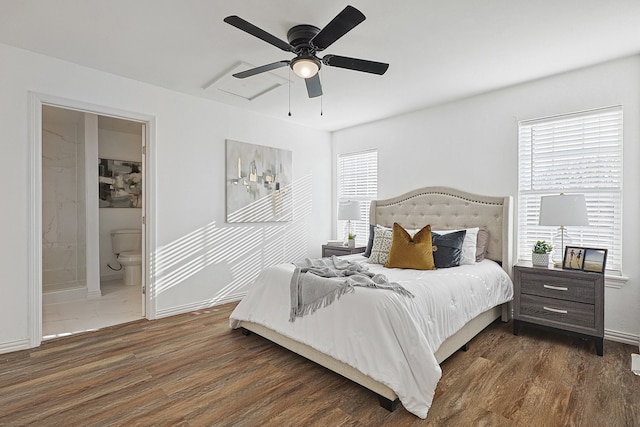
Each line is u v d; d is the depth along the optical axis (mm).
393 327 2059
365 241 5062
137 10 2221
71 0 2109
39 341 2871
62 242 4602
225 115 4137
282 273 2906
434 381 1956
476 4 2139
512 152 3586
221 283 4133
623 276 2938
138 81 3424
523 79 3377
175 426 1820
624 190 2947
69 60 2971
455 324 2502
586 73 3121
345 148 5301
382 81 3410
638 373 2387
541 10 2201
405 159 4512
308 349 2484
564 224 2836
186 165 3799
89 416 1907
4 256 2711
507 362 2574
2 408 1980
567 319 2879
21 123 2773
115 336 3104
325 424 1845
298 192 5016
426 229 3264
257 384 2266
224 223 4152
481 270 3088
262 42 2646
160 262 3607
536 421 1858
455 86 3551
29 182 2811
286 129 4859
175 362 2586
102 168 5355
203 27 2430
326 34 2039
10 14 2271
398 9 2189
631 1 2100
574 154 3248
